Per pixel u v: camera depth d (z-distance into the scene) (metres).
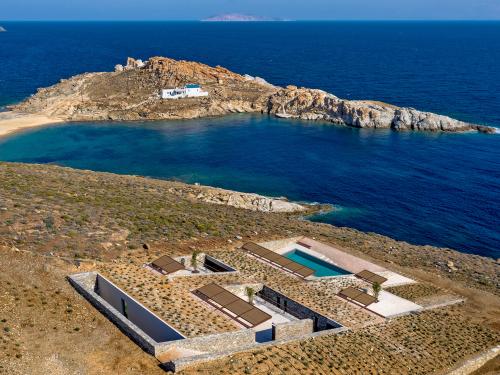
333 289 46.66
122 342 32.22
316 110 155.00
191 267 47.41
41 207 51.41
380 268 53.78
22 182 61.72
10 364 28.42
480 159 108.75
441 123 135.25
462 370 36.69
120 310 38.62
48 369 28.80
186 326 34.06
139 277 41.16
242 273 46.25
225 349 33.06
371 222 78.56
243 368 30.30
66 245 44.00
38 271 38.94
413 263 58.84
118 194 65.62
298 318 40.94
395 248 64.00
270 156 113.75
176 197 73.19
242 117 156.50
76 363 29.70
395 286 50.16
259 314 36.78
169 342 31.05
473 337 41.44
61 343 31.47
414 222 78.50
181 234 53.62
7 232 43.78
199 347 32.00
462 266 60.19
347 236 65.75
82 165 105.31
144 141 125.62
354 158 111.88
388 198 88.12
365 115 142.75
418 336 39.97
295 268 48.91
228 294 39.16
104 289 39.69
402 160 109.69
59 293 36.84
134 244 48.03
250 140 127.88
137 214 56.72
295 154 115.31
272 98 162.75
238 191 91.62
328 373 32.16
